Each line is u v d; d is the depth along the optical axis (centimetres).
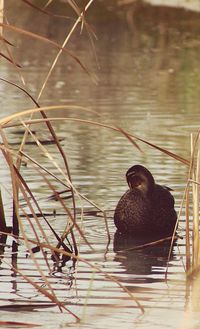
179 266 1087
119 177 1517
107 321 883
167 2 4591
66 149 1761
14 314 901
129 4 4641
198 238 1037
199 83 2747
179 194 1417
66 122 2095
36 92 2538
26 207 1338
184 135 1916
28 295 960
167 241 1221
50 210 1330
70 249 1152
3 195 1396
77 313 904
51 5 4678
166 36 3909
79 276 1036
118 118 2123
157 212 1270
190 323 873
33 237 1199
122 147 1784
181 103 2383
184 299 951
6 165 1597
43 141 1822
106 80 2789
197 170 1064
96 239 1212
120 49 3519
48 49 3562
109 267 1078
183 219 1312
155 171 1566
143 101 2398
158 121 2092
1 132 906
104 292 973
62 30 4056
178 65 3133
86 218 1306
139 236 1259
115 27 4162
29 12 4600
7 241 1191
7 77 2817
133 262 1104
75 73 2944
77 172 1551
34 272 1049
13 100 2378
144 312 907
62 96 2466
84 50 3475
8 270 1057
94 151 1742
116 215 1269
